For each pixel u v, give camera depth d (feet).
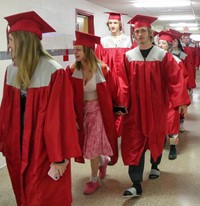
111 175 11.14
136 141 9.25
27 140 5.94
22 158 6.04
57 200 6.27
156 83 9.00
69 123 6.08
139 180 9.48
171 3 23.70
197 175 11.03
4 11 11.91
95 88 9.23
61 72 6.00
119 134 10.68
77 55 9.00
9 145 6.32
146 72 8.95
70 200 6.59
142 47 9.00
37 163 5.91
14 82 6.09
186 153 13.41
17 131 6.12
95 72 9.12
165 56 8.97
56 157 5.79
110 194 9.69
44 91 5.86
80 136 9.42
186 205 8.92
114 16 14.33
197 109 22.74
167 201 9.17
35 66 5.92
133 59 9.06
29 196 6.01
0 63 11.83
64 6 17.87
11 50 6.01
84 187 10.18
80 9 20.52
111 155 9.71
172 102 9.11
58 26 17.06
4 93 6.30
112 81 9.38
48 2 15.76
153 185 10.28
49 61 6.00
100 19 24.86
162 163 12.28
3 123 6.34
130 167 9.45
